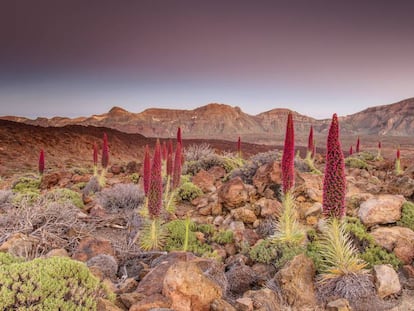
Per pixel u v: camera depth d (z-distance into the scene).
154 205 6.62
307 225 7.38
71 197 9.58
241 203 8.91
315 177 9.67
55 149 41.72
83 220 8.09
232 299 4.88
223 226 8.09
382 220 6.93
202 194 10.65
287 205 6.31
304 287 4.96
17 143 38.25
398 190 9.66
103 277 5.00
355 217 7.26
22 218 6.97
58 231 6.82
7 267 3.62
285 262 5.69
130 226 8.00
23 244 5.89
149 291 4.43
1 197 9.56
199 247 6.92
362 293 4.84
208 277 4.73
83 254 5.93
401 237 6.19
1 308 3.28
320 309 4.68
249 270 5.59
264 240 6.57
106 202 9.52
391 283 4.96
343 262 5.14
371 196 8.26
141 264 5.91
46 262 3.75
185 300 4.09
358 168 16.06
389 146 127.69
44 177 14.49
